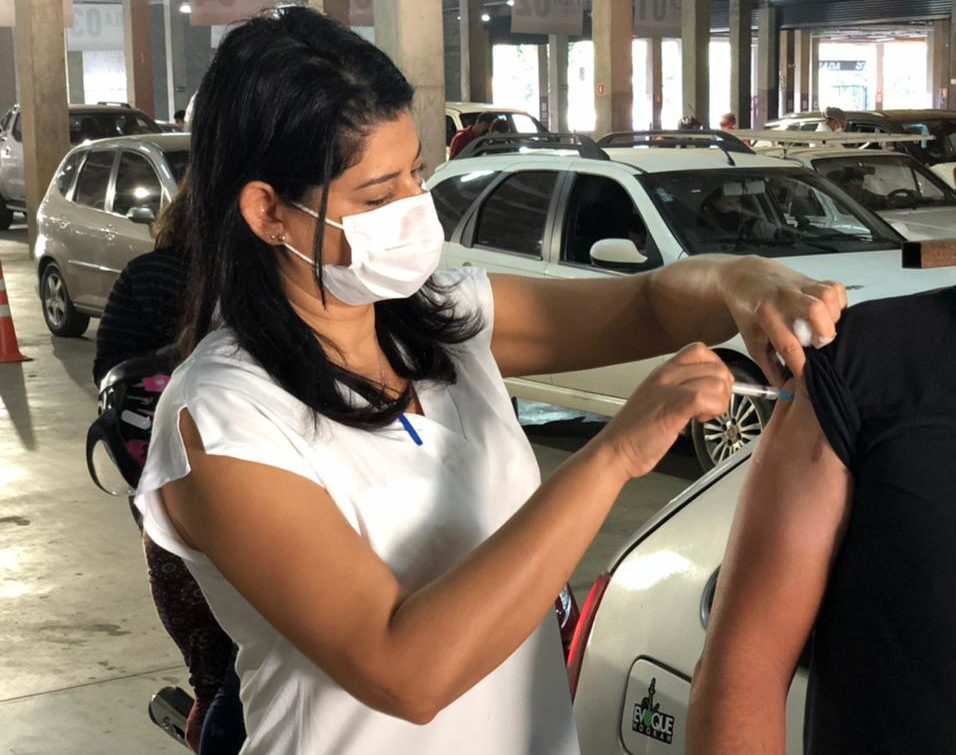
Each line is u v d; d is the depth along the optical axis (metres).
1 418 8.49
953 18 36.03
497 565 1.35
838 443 1.45
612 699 2.39
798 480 1.48
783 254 6.94
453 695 1.38
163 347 2.59
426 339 1.69
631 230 7.15
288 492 1.42
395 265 1.50
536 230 7.42
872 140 11.80
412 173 1.54
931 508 1.40
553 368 1.89
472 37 42.91
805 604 1.49
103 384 2.44
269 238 1.52
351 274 1.51
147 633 4.87
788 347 1.47
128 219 10.35
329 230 1.49
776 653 1.50
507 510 1.64
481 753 1.61
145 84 35.72
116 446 2.37
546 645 1.70
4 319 10.42
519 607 1.35
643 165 7.29
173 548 1.51
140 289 2.72
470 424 1.68
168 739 4.04
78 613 5.07
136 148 10.55
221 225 1.53
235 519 1.42
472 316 1.78
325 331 1.59
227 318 1.53
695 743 1.52
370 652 1.37
